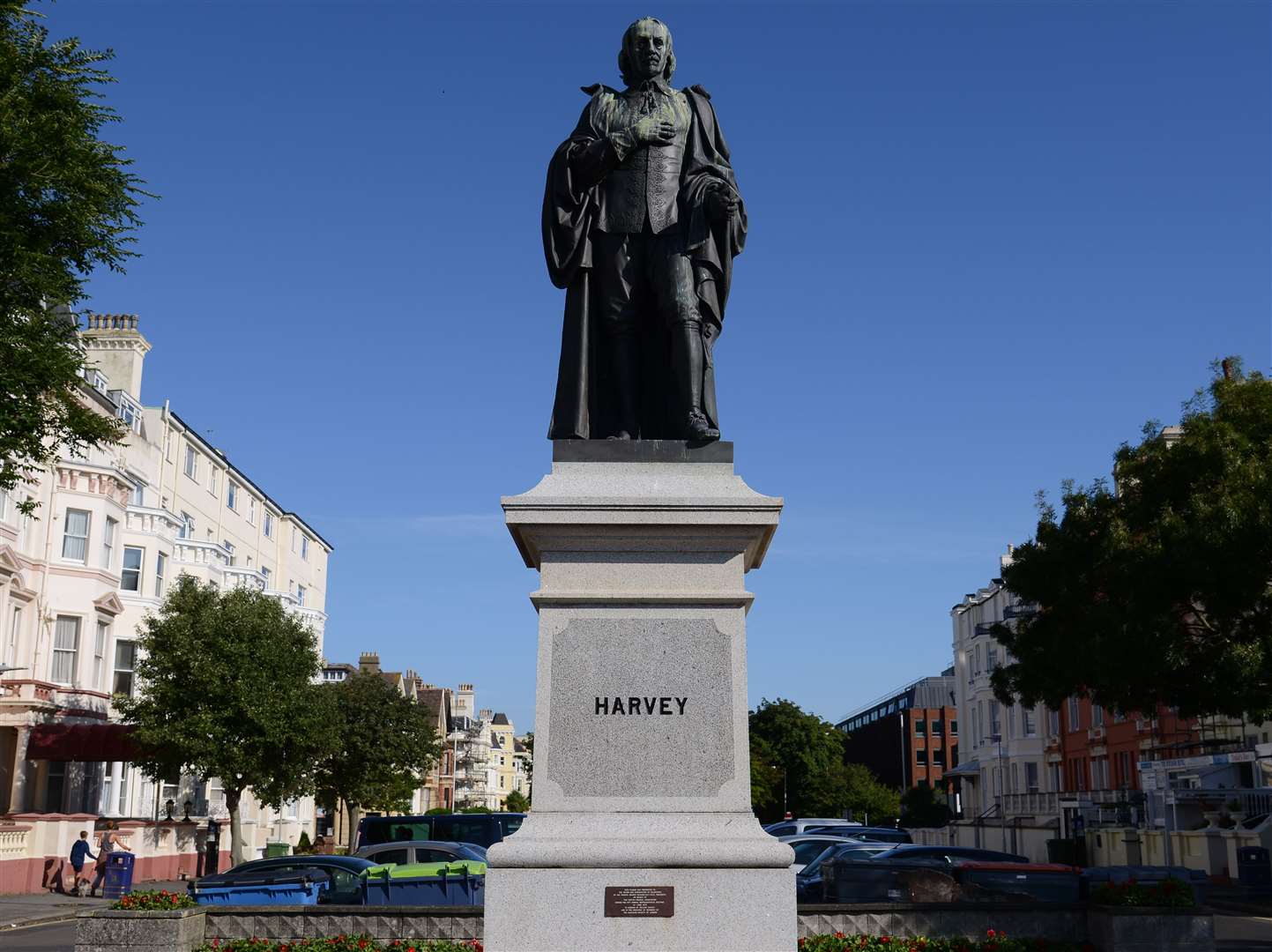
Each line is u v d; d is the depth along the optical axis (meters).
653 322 7.27
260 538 65.00
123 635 41.66
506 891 5.77
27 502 18.59
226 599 38.62
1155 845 34.28
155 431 49.78
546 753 6.07
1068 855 39.94
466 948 11.52
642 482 6.50
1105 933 12.09
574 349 7.10
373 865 20.28
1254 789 33.88
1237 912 24.98
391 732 53.25
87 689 37.97
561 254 7.21
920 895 14.97
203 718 35.62
